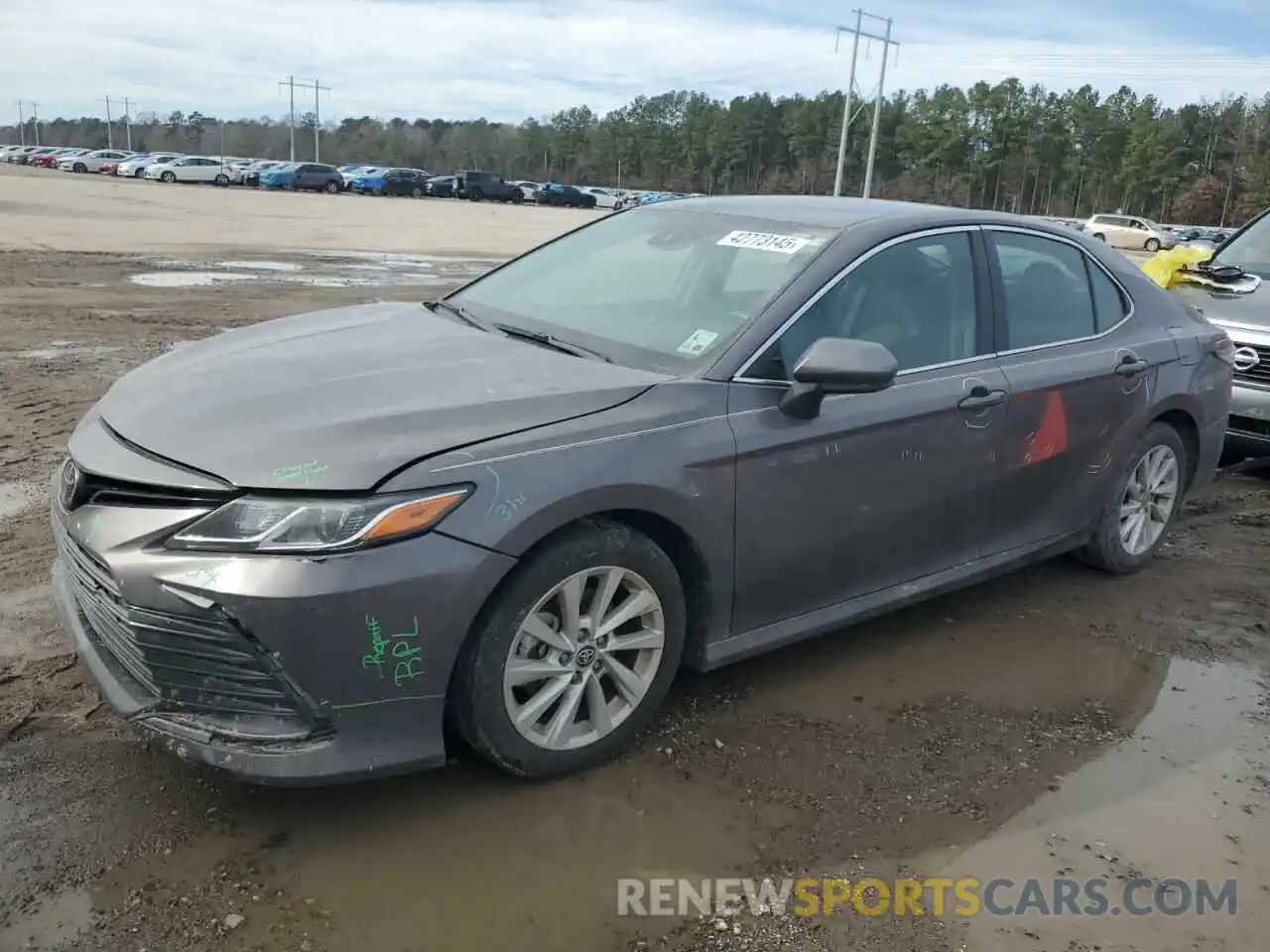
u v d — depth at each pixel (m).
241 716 2.76
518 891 2.74
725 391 3.38
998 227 4.39
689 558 3.36
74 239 19.95
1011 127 95.19
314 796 3.06
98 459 2.96
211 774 3.13
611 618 3.20
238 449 2.82
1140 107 94.44
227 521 2.67
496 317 4.07
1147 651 4.39
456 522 2.78
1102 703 3.92
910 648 4.28
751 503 3.40
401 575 2.70
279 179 56.03
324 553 2.64
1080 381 4.45
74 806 2.94
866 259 3.84
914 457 3.84
